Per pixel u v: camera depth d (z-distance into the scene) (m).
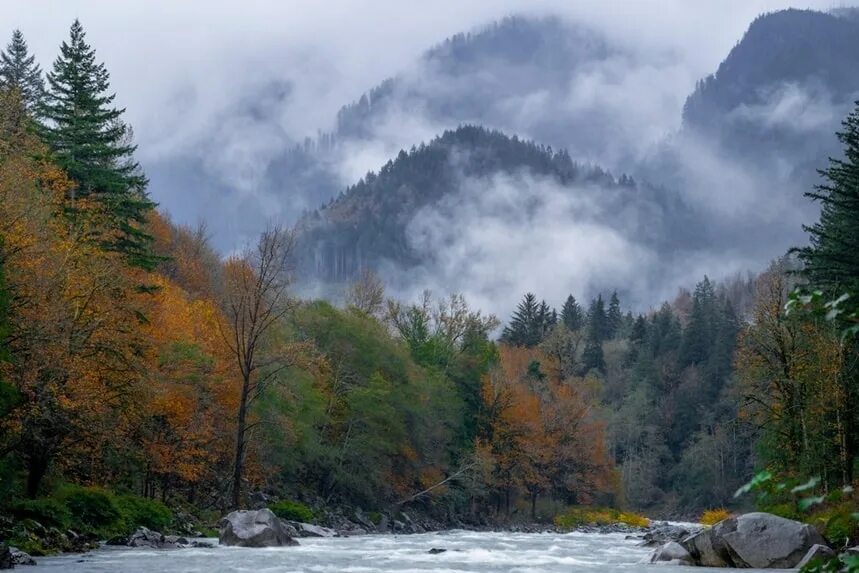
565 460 109.19
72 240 37.78
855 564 6.46
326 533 49.31
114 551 31.67
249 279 53.47
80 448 38.06
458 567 29.30
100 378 37.66
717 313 184.25
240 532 37.28
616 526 93.75
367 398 72.12
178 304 54.53
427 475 83.06
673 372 159.88
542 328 174.88
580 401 115.88
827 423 41.78
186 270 82.06
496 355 107.75
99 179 50.16
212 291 79.88
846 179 41.31
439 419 83.94
